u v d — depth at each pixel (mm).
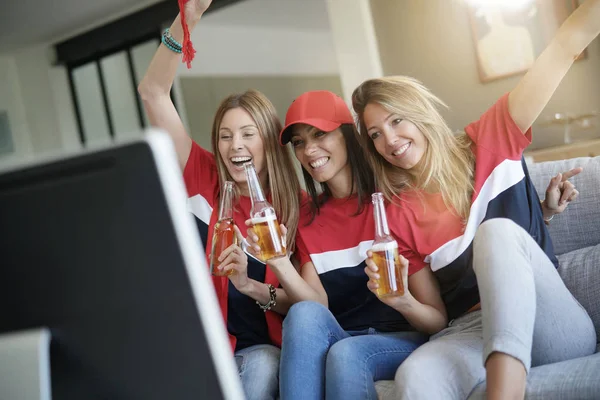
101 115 7020
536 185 2000
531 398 1289
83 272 656
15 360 681
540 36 4457
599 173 1884
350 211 1948
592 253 1767
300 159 1997
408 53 5004
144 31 6250
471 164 1811
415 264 1799
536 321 1438
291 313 1631
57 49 7066
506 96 1818
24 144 7379
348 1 5109
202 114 6809
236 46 7199
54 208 650
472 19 4680
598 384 1227
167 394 667
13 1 5484
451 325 1741
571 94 4355
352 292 1913
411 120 1801
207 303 642
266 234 1715
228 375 656
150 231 630
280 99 7684
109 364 675
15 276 679
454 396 1403
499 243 1352
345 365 1518
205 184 2086
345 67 5215
